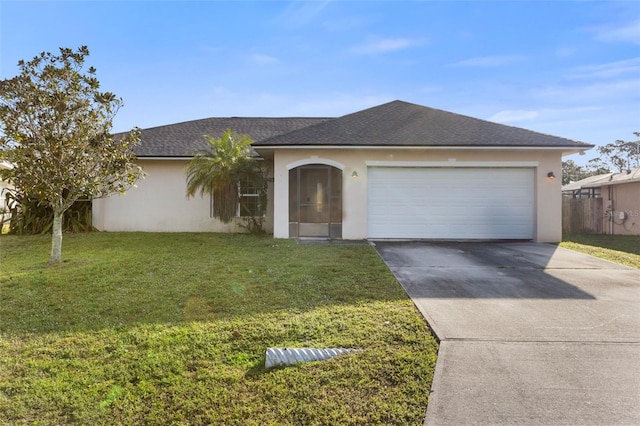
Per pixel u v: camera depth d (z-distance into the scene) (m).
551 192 12.79
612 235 16.94
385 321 5.07
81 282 7.11
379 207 13.06
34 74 8.09
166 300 6.05
